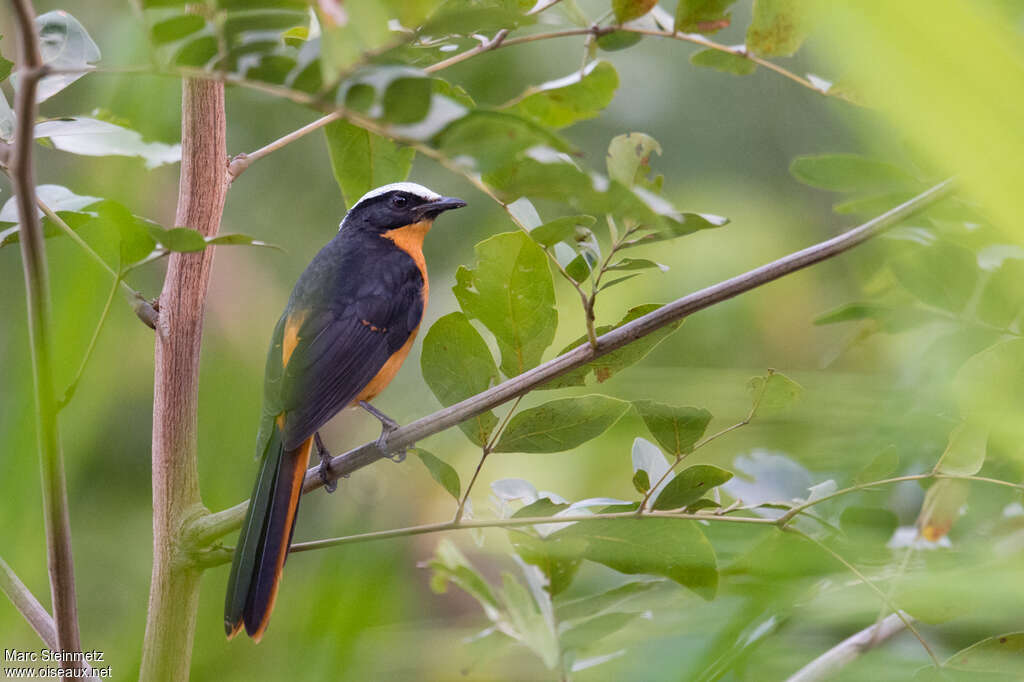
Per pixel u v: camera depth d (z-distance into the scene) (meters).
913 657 4.08
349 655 4.92
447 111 2.87
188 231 4.16
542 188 3.25
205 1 3.02
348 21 2.67
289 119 9.51
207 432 6.46
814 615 3.77
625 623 5.13
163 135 5.88
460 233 9.67
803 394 3.52
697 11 4.85
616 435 6.36
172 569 5.11
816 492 4.76
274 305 8.80
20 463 4.68
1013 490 4.45
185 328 5.27
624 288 7.87
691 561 4.70
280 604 6.12
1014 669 3.65
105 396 5.99
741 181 8.36
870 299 6.06
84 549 7.07
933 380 3.76
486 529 5.95
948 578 2.79
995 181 1.06
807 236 8.12
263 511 5.76
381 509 7.68
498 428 5.01
